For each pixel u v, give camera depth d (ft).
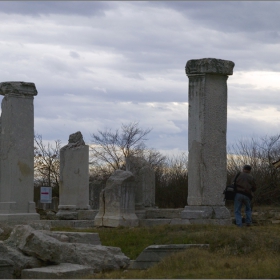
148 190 86.84
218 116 73.20
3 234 65.36
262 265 46.91
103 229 68.80
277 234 58.39
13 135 80.48
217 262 48.29
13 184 80.02
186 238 59.11
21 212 80.43
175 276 44.21
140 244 61.05
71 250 52.13
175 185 139.95
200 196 71.67
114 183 73.10
